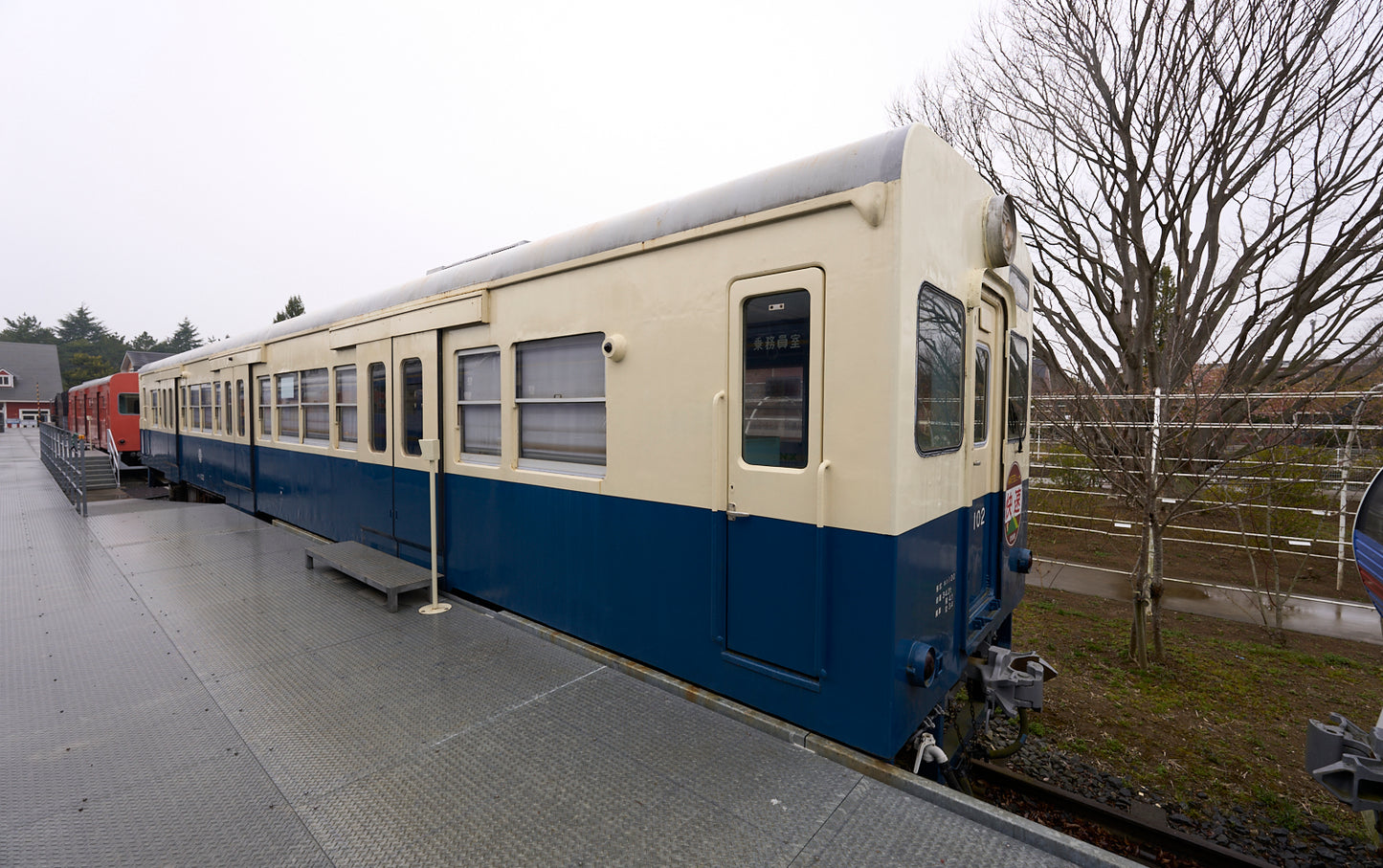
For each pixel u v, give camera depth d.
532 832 2.13
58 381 57.66
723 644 2.89
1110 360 12.05
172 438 12.16
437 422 4.75
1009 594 3.85
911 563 2.46
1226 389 7.01
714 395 2.86
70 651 3.70
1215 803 3.46
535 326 3.87
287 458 7.27
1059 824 3.36
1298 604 6.79
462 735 2.75
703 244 2.91
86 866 1.96
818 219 2.50
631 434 3.30
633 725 2.82
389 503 5.40
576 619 3.70
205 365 9.90
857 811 2.24
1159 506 5.43
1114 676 5.07
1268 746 4.02
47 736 2.76
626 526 3.36
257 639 3.87
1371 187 9.95
